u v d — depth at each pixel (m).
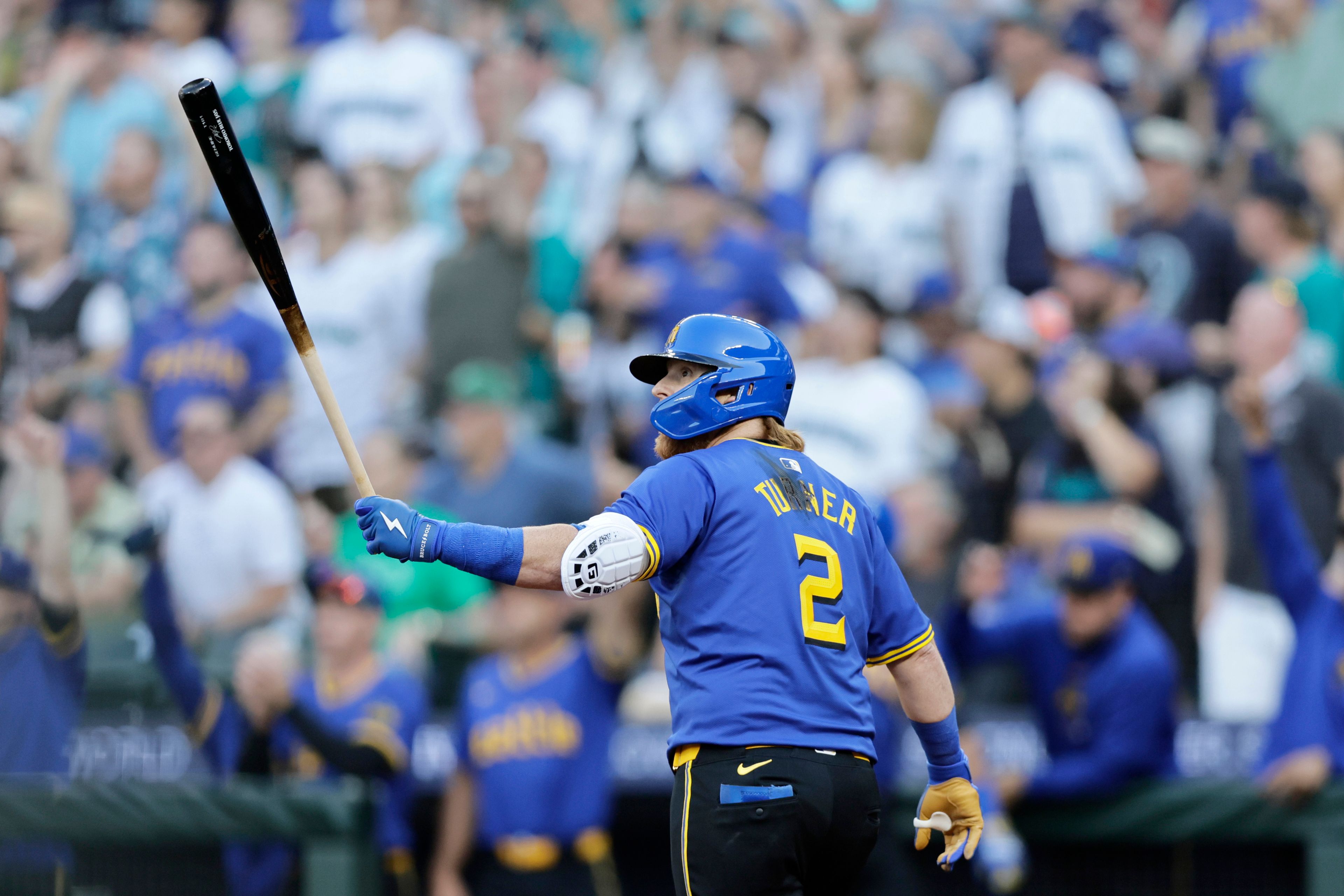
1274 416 23.34
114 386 27.75
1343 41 27.95
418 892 23.17
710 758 9.95
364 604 21.59
